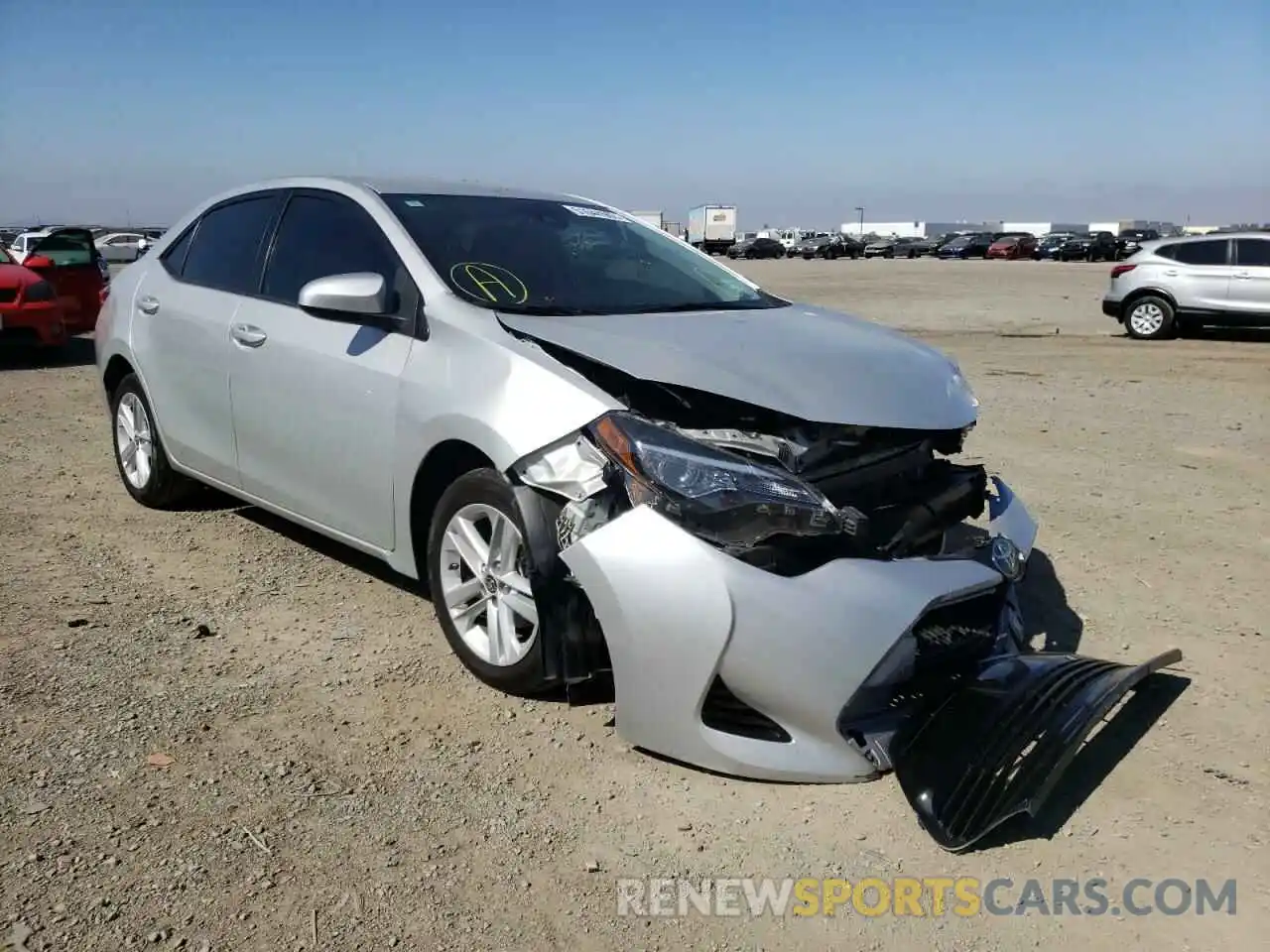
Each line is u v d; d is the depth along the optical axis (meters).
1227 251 15.79
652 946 2.56
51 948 2.43
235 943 2.48
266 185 5.07
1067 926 2.67
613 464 3.19
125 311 5.65
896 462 3.52
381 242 4.25
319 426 4.28
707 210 72.12
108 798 3.03
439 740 3.43
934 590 3.17
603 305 4.10
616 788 3.19
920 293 28.28
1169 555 5.41
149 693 3.68
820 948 2.58
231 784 3.13
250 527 5.54
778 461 3.20
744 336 3.73
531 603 3.54
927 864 2.90
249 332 4.64
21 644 4.02
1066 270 46.44
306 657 4.00
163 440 5.43
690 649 3.05
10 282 10.54
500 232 4.41
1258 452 7.80
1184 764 3.43
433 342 3.84
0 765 3.18
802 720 3.07
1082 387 10.96
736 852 2.92
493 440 3.47
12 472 6.54
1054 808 3.18
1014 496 4.05
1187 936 2.64
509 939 2.55
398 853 2.85
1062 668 3.51
